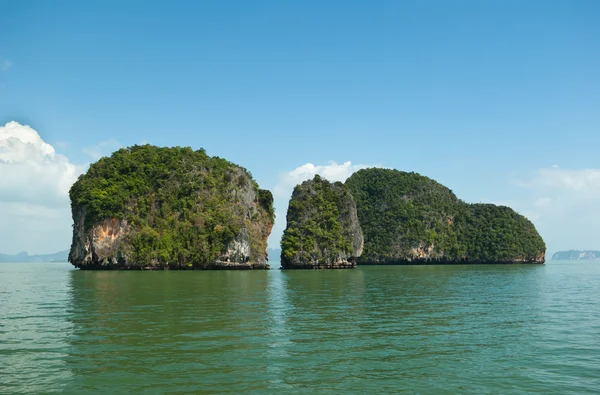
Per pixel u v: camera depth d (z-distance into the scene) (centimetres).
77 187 9506
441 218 18162
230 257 9450
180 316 2511
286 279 6084
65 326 2188
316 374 1443
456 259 17938
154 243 9138
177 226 9556
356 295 3822
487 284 5369
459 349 1777
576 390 1330
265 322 2334
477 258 18225
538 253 18800
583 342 1916
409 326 2259
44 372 1441
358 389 1320
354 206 12281
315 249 11006
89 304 3052
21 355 1634
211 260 9275
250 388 1312
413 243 16788
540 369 1522
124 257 8975
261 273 7906
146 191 9888
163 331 2069
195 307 2906
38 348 1738
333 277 6750
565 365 1569
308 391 1298
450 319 2497
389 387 1339
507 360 1625
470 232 18662
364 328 2194
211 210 9819
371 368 1514
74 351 1692
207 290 4169
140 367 1492
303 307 2959
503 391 1319
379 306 3050
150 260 9056
